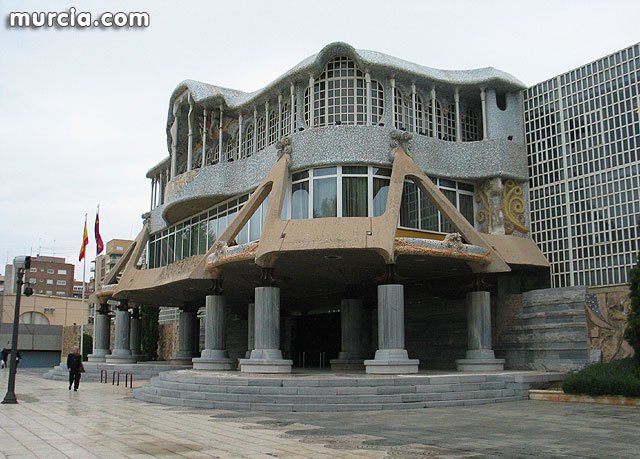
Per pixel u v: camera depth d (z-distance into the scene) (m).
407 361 21.06
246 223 26.89
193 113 31.80
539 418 14.51
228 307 40.56
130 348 37.84
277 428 13.05
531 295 24.28
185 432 12.43
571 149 25.94
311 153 24.75
